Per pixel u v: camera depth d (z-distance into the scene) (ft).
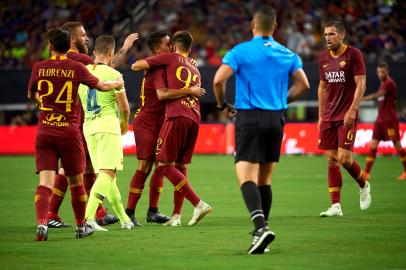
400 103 230.27
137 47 251.19
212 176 161.99
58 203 92.02
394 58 245.45
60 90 77.51
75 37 92.07
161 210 107.55
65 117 78.13
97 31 261.65
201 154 230.07
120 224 93.56
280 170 175.42
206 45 256.93
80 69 77.92
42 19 270.26
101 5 271.49
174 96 89.61
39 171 78.74
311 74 231.50
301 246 75.10
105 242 78.48
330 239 79.36
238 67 71.31
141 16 269.64
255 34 72.90
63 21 268.21
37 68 78.18
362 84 97.40
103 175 87.20
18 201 119.14
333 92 99.71
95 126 87.97
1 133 235.40
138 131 93.25
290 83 205.98
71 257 70.08
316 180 151.94
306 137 224.12
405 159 153.48
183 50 92.02
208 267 65.00
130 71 233.35
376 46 251.19
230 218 98.12
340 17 262.88
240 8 267.80
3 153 234.79
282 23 260.21
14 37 265.54
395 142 152.97
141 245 76.48
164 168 90.22
